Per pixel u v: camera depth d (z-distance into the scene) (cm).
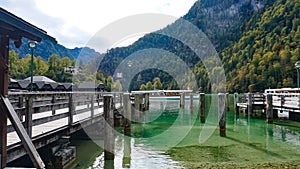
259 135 1009
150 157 700
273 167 604
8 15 292
